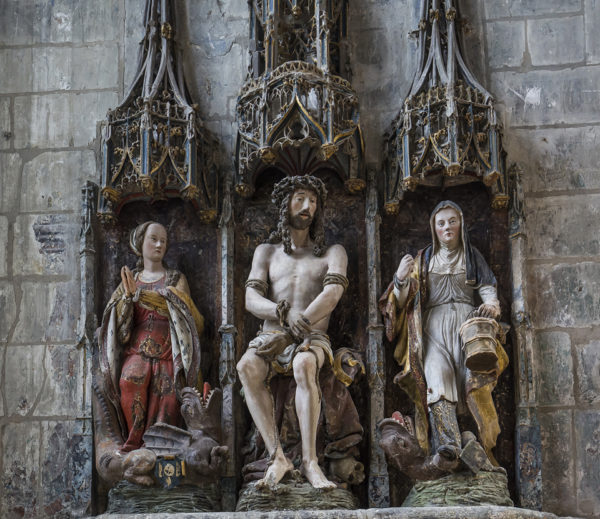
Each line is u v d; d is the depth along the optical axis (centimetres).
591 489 641
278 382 645
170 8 719
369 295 664
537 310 669
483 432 625
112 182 674
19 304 690
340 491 609
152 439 628
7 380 679
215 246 690
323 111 664
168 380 645
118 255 691
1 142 718
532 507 628
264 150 661
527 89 704
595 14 712
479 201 688
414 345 638
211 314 678
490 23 716
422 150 666
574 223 680
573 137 694
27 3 738
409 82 713
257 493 602
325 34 688
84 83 725
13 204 707
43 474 663
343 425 639
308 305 645
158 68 700
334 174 698
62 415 671
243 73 722
